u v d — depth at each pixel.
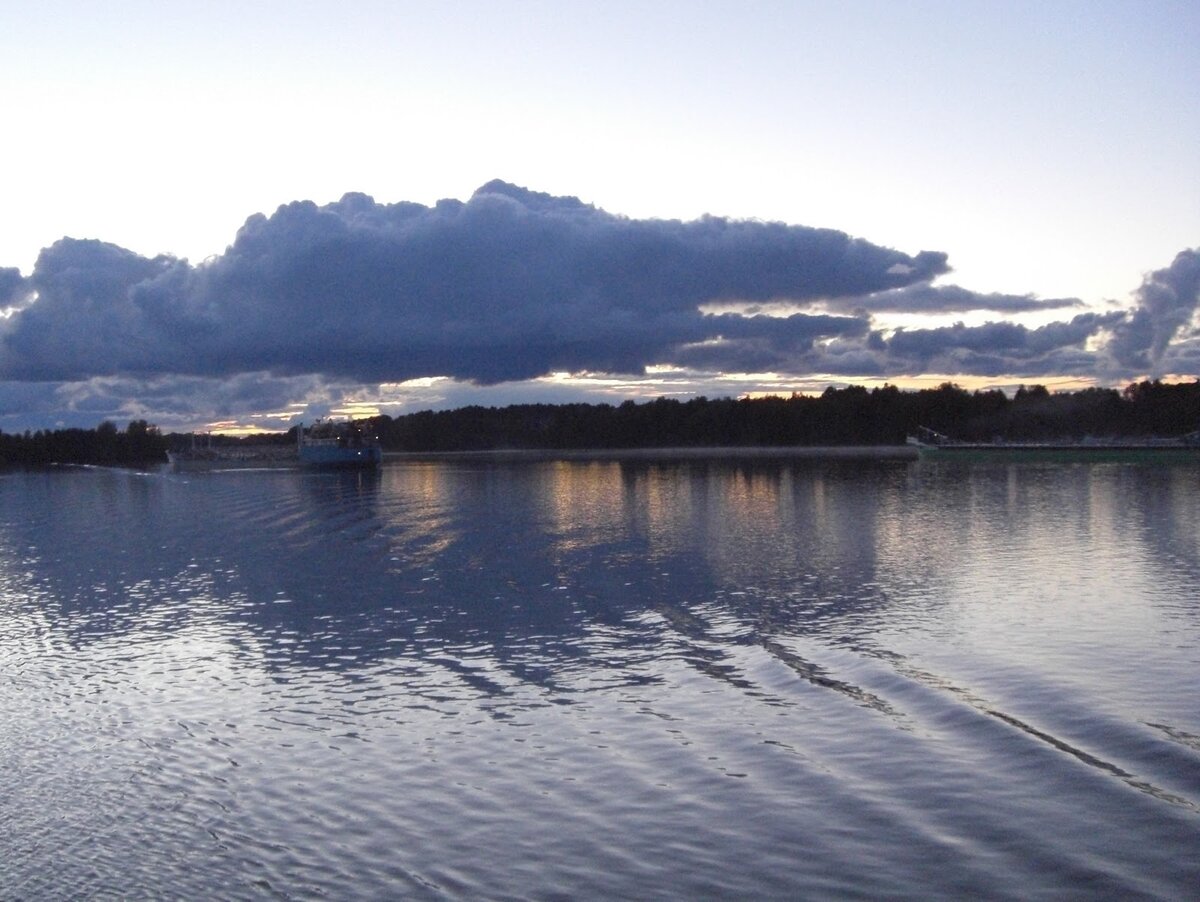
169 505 100.38
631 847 18.11
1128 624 34.47
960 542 57.44
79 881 17.12
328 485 133.75
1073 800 19.58
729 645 32.44
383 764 22.27
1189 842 17.84
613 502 90.19
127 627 37.22
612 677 28.88
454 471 174.12
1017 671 28.62
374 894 16.56
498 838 18.53
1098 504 79.81
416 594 42.75
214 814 19.73
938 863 17.33
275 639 34.69
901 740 22.94
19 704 27.36
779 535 61.72
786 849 17.91
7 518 88.44
